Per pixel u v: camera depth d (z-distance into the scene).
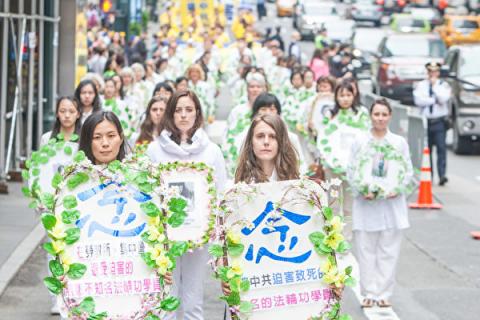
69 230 9.05
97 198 9.20
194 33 59.69
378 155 13.88
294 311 8.89
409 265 16.94
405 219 13.99
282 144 9.50
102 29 52.69
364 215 13.95
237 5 85.38
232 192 8.88
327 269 8.91
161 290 9.10
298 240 8.95
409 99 46.38
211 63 38.28
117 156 10.35
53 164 12.59
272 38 61.22
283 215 8.92
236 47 46.19
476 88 33.22
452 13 84.94
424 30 70.19
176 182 11.02
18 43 24.55
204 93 28.36
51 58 28.12
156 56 50.12
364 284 13.96
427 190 22.84
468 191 25.59
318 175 17.59
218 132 35.16
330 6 83.38
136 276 9.11
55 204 9.12
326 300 8.93
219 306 13.86
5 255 16.31
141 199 9.23
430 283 15.61
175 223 9.22
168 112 11.70
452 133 37.53
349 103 17.34
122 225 9.17
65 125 13.70
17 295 14.34
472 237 19.44
